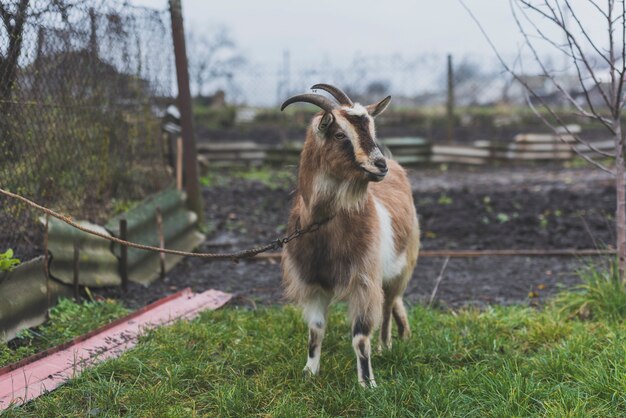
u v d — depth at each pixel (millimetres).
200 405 4293
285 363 4758
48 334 5266
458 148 16328
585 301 5820
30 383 4379
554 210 10102
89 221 7113
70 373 4570
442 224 9516
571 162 16203
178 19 8523
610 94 5891
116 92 7688
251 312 5891
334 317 5668
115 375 4578
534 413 3959
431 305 6277
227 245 8484
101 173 7520
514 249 8352
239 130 20125
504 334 5324
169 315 5602
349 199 4219
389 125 21000
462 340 5168
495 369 4645
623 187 5832
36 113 6176
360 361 4426
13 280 5289
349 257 4359
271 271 7449
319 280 4480
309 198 4320
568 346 4816
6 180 5801
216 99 22359
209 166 14820
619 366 4371
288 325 5426
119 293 6504
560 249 8234
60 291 5934
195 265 7660
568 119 19281
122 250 6578
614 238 8492
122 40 7637
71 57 6648
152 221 7480
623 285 5801
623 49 5422
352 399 4215
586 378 4301
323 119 4090
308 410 4176
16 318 5172
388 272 4820
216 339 5184
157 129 8852
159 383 4426
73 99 6770
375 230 4441
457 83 20281
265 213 10312
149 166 8602
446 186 12820
